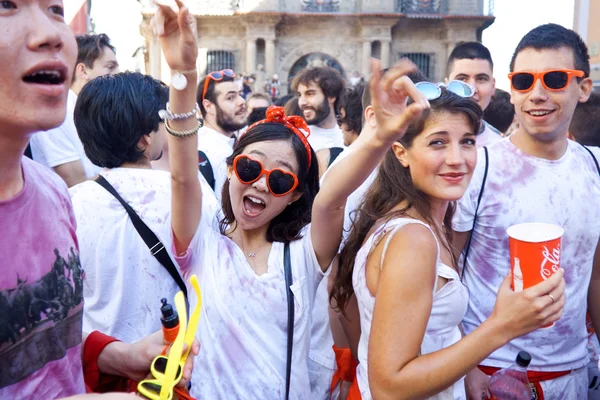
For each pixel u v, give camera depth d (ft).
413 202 5.85
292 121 6.81
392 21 99.09
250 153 6.51
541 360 8.15
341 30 101.76
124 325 7.22
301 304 6.43
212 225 7.54
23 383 4.23
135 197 7.30
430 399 5.78
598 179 8.47
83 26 29.37
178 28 5.71
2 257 4.10
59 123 3.95
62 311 4.58
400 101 4.82
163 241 7.29
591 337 10.05
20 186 4.35
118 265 7.13
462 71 13.71
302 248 6.54
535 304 4.95
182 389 4.65
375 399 5.24
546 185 8.13
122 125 7.36
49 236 4.54
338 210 6.02
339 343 8.34
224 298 6.34
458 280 5.68
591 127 12.65
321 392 7.76
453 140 5.74
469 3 99.96
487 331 5.07
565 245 8.21
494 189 8.16
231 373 6.24
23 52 3.73
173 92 5.95
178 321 4.91
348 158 5.54
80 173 12.23
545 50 8.00
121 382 5.58
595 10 37.58
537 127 8.03
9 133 3.90
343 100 15.26
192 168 6.35
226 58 103.14
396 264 5.24
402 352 5.09
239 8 100.78
